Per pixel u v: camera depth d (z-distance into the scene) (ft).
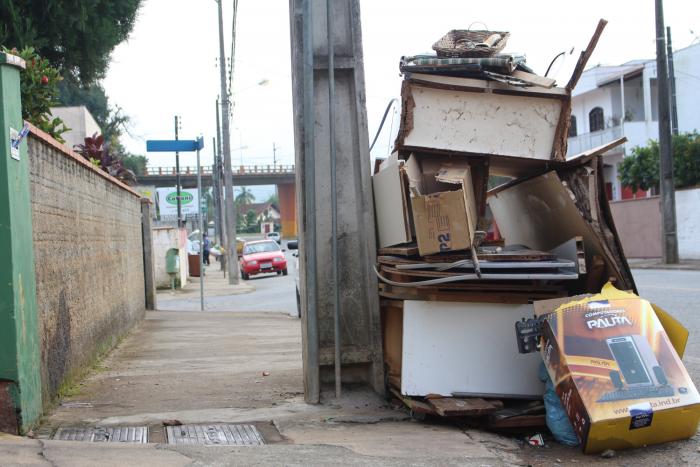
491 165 21.15
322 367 21.27
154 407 20.24
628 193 124.67
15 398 16.40
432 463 15.10
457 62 18.85
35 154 19.61
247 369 26.99
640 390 15.57
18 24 39.75
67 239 23.79
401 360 20.12
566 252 19.71
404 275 19.25
